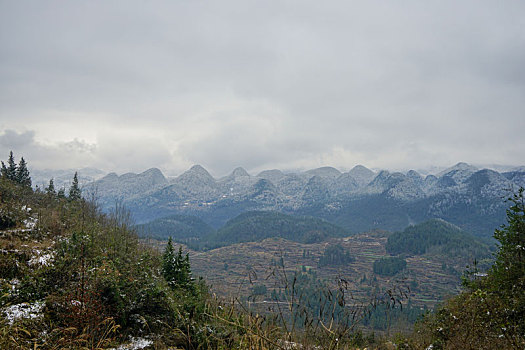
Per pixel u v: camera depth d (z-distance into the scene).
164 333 11.84
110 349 10.16
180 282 18.86
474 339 7.77
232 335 6.10
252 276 5.59
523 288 9.55
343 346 4.45
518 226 10.82
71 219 29.20
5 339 8.71
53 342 9.36
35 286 12.97
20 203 29.08
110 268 15.23
